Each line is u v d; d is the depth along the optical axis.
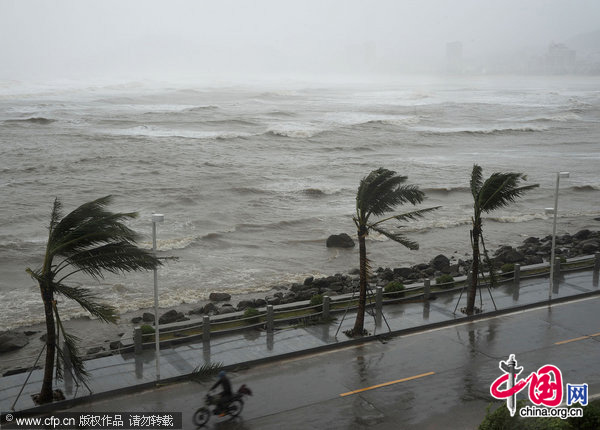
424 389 16.56
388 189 19.59
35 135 72.88
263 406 15.60
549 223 44.44
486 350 19.30
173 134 78.88
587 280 26.62
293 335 20.34
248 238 38.88
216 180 53.88
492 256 34.78
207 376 17.31
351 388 16.62
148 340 19.66
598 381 16.95
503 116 115.00
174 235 38.31
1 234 37.09
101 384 16.67
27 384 16.83
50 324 15.53
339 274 30.41
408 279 30.16
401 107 126.88
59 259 33.09
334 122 96.12
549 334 20.67
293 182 54.59
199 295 28.58
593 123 107.31
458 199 51.19
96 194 47.72
